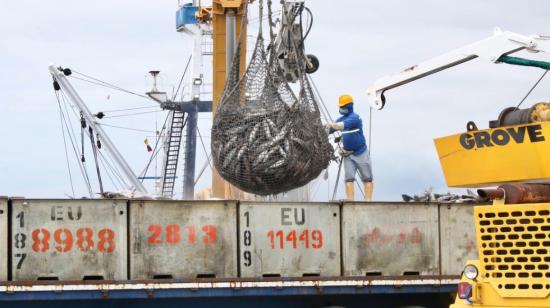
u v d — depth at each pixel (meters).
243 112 17.52
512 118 14.04
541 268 12.76
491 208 13.09
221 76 26.47
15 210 15.73
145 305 16.44
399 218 17.88
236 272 16.72
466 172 14.12
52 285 15.51
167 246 16.41
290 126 17.34
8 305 15.68
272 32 17.64
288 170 17.45
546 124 13.19
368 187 20.33
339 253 17.42
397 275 17.70
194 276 16.48
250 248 16.84
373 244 17.66
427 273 17.95
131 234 16.22
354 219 17.58
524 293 12.77
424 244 18.00
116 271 16.08
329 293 17.03
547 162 13.24
